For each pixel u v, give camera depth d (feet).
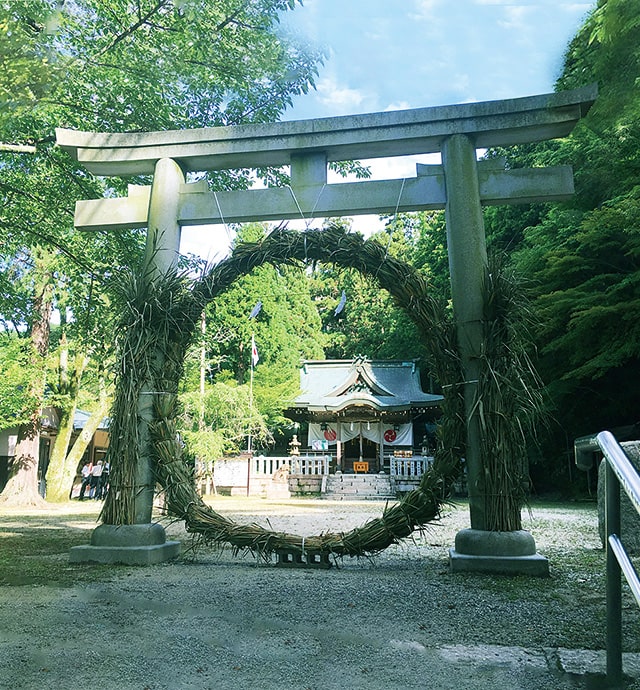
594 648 8.54
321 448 77.46
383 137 17.39
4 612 10.31
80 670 7.45
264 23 21.89
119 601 11.23
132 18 22.54
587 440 6.48
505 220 55.67
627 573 5.46
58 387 56.85
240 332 69.15
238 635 9.04
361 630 9.41
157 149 18.90
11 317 30.17
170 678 7.23
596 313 35.58
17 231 27.09
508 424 15.10
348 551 15.34
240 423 56.39
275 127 18.10
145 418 17.07
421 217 86.53
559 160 38.88
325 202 17.80
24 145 22.88
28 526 27.89
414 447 85.61
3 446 62.64
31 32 16.46
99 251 27.30
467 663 7.89
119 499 16.66
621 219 33.83
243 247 17.44
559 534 23.67
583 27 15.69
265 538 15.67
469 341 15.79
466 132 16.98
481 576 14.10
